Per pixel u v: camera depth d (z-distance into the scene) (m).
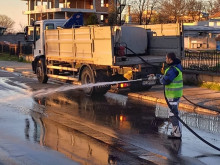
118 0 41.00
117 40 13.53
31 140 8.14
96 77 14.32
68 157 6.97
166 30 14.93
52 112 11.44
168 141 8.23
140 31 15.30
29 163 6.59
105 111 11.72
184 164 6.69
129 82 13.72
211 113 11.48
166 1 60.28
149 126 9.69
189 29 48.72
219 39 51.72
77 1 66.81
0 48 47.00
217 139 8.52
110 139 8.34
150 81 13.90
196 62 17.05
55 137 8.43
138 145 7.88
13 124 9.71
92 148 7.59
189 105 12.23
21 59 35.91
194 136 8.74
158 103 13.29
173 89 8.36
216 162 6.83
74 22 18.39
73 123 9.95
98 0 65.25
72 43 15.43
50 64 17.83
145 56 14.99
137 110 11.91
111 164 6.62
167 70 8.37
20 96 14.53
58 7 65.31
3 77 22.06
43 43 18.41
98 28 13.61
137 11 45.25
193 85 16.88
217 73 15.91
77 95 15.00
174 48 14.60
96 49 13.91
